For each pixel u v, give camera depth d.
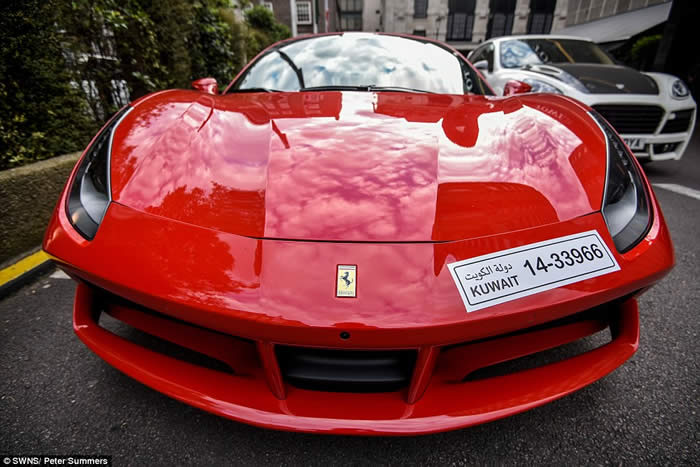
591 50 4.07
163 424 0.95
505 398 0.82
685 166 3.94
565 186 0.93
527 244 0.80
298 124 1.14
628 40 11.02
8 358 1.16
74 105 2.22
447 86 1.69
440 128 1.14
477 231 0.80
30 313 1.40
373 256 0.74
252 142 1.05
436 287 0.72
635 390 1.09
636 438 0.94
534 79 3.33
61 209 0.93
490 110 1.33
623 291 0.83
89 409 0.99
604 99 2.96
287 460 0.87
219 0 5.09
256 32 8.92
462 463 0.88
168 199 0.86
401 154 0.99
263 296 0.71
